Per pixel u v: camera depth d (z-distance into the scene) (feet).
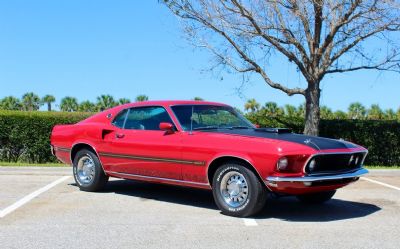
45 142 48.19
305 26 44.70
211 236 19.92
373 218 23.66
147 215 23.71
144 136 26.48
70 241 19.11
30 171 39.29
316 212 25.02
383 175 40.40
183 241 19.19
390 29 42.34
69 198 27.96
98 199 27.71
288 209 25.72
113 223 22.02
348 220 23.16
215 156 23.18
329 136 50.49
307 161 21.61
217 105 27.45
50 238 19.51
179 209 25.13
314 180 21.63
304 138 23.12
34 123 48.19
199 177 24.12
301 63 45.42
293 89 47.47
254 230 20.92
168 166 25.25
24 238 19.49
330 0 41.55
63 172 39.24
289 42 44.83
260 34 43.75
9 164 43.98
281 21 43.96
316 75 45.37
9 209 24.82
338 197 29.66
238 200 23.03
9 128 48.03
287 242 19.16
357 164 24.29
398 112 99.19
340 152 22.66
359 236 20.16
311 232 20.71
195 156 23.95
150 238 19.58
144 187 31.99
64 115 48.55
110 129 28.48
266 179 21.77
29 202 26.71
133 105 28.14
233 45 46.03
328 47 44.80
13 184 33.06
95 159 29.43
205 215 23.72
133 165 27.09
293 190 21.81
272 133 23.95
